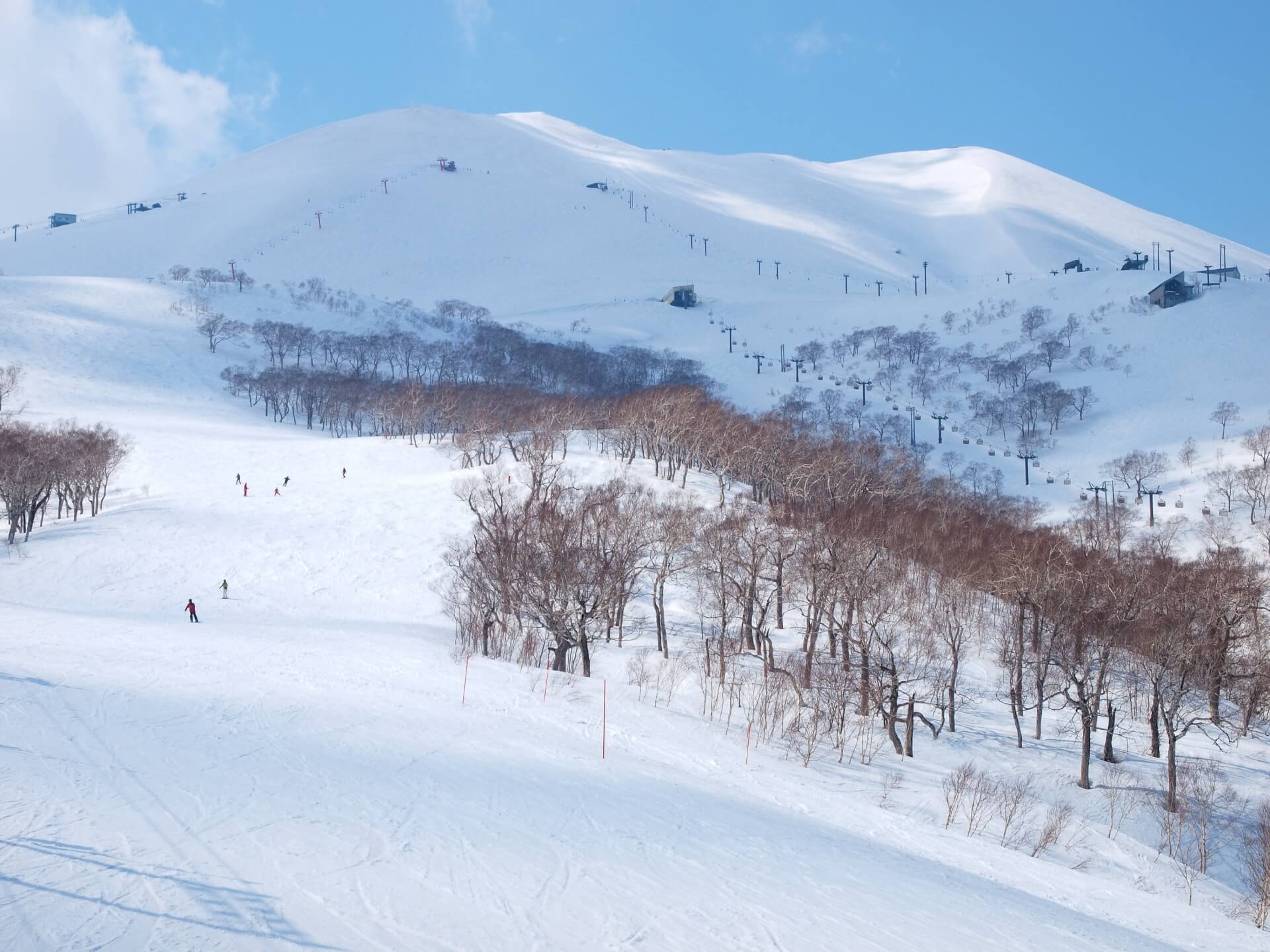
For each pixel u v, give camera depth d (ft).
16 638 189.26
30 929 62.85
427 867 82.89
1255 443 505.66
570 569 207.92
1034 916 98.43
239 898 71.82
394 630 237.86
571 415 495.00
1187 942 104.78
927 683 231.91
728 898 85.87
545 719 159.22
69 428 459.73
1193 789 180.24
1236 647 223.51
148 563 301.84
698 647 244.63
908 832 132.05
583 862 89.92
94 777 97.30
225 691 151.64
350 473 441.68
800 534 256.32
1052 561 256.73
